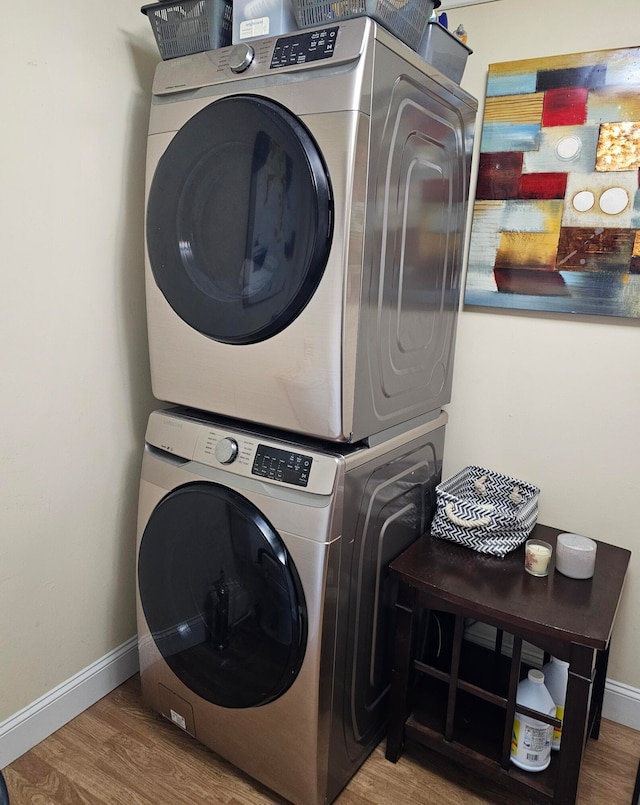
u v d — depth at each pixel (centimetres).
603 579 154
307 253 122
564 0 166
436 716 165
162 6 143
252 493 139
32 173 143
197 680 158
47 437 158
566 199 169
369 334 133
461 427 200
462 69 159
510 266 179
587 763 169
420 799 155
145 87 169
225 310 138
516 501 174
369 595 154
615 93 159
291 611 134
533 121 170
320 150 120
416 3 130
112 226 166
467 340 193
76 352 162
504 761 147
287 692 141
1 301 142
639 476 174
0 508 149
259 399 140
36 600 162
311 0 124
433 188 151
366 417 138
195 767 163
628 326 169
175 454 155
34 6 138
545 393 184
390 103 126
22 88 138
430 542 171
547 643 134
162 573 161
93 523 175
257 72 129
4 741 159
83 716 179
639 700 181
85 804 150
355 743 159
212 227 138
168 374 157
